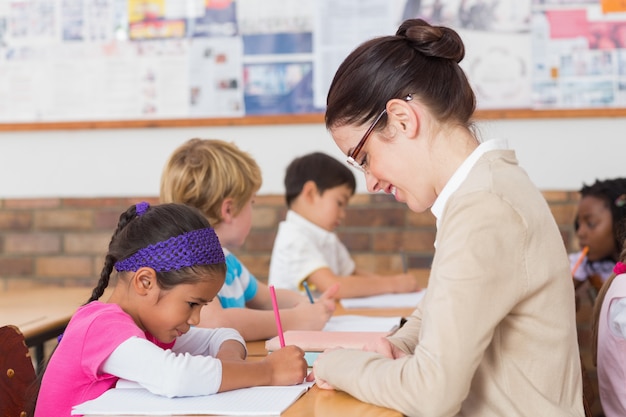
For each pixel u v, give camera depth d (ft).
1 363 4.28
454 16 9.70
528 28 9.60
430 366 3.44
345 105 3.95
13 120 10.52
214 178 6.12
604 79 9.53
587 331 9.56
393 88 3.85
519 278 3.55
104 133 10.43
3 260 10.62
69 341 4.25
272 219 10.14
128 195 10.40
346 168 8.64
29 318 6.69
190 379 3.92
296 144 10.10
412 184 3.94
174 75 10.23
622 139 9.59
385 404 3.63
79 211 10.46
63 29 10.39
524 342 3.66
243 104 10.14
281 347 4.74
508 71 9.64
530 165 9.73
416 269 9.93
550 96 9.61
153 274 4.33
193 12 10.18
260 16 10.06
